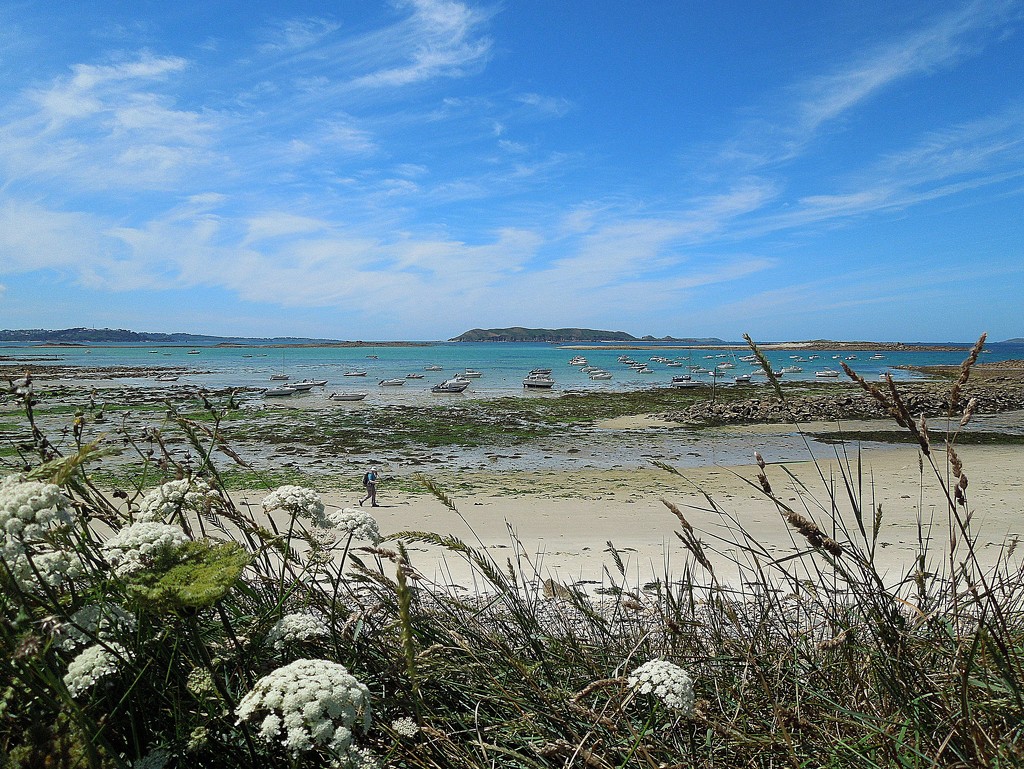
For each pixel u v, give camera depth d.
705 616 3.30
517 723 2.37
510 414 36.84
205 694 2.03
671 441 27.41
